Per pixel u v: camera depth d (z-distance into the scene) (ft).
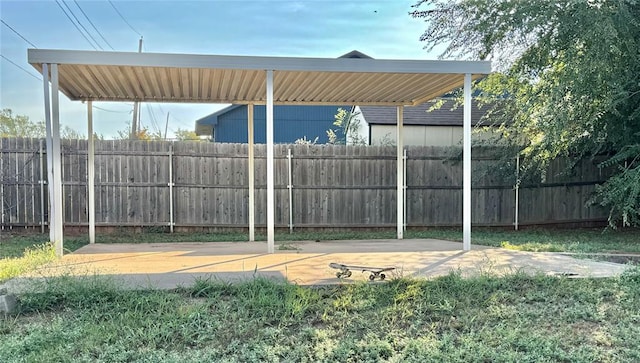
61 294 11.72
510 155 30.63
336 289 12.61
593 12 22.86
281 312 11.18
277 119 60.18
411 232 30.14
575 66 23.80
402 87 21.95
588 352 9.41
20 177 27.27
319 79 20.03
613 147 28.22
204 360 8.93
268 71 17.65
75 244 23.62
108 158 28.45
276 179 29.99
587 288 13.07
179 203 29.22
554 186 32.01
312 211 30.37
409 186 31.07
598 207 32.24
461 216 31.63
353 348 9.45
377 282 13.12
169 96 24.08
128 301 11.62
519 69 27.32
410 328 10.53
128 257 18.24
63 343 9.66
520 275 13.89
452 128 39.70
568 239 26.40
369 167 30.81
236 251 20.24
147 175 28.86
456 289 12.75
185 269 15.15
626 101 24.67
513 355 9.20
